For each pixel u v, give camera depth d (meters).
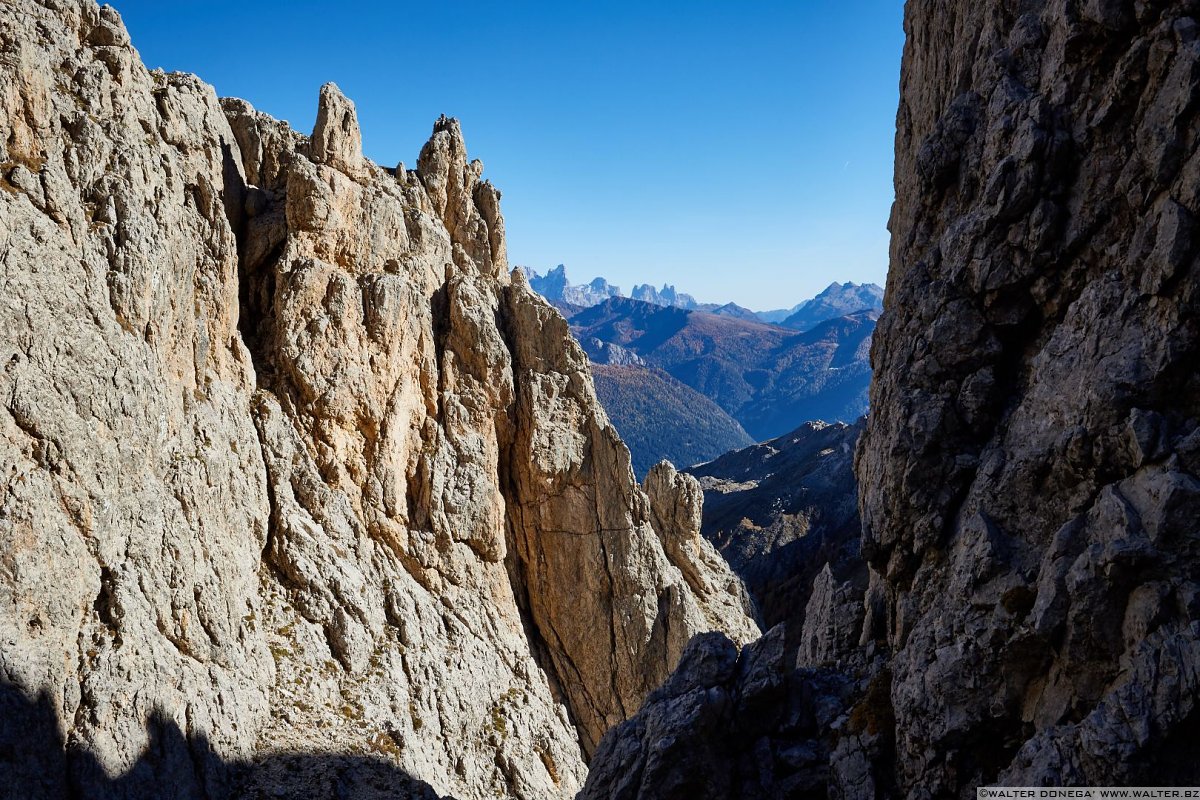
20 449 38.00
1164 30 26.56
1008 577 27.59
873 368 38.59
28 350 39.47
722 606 82.94
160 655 41.75
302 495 59.72
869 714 32.72
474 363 72.31
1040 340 30.11
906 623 32.25
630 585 73.94
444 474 67.81
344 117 68.12
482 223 81.19
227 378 57.88
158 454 46.97
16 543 36.09
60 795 34.81
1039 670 26.62
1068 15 29.23
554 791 61.00
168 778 39.25
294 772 45.88
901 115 45.62
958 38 37.59
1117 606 24.30
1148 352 25.44
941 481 31.28
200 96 62.59
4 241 40.06
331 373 62.50
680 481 86.44
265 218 64.88
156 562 44.06
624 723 36.66
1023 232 29.67
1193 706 22.05
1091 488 26.52
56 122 46.56
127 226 47.38
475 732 59.81
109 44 54.38
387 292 65.38
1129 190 27.28
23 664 34.78
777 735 34.59
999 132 31.14
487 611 67.25
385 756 49.97
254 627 51.62
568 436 75.62
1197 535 23.31
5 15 44.44
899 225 44.50
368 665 55.97
